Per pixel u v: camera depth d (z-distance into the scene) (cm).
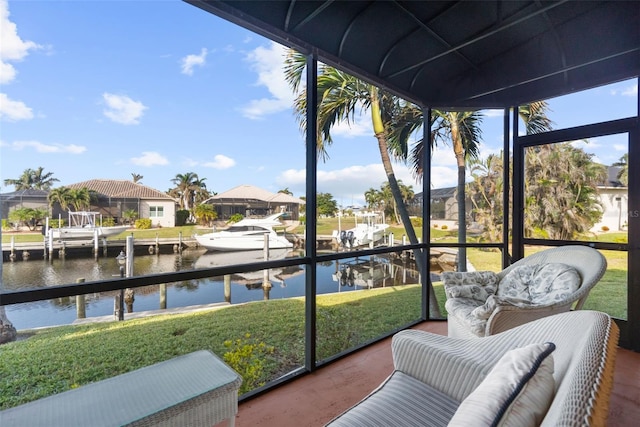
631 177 273
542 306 190
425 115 346
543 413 74
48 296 136
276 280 256
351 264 327
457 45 256
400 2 214
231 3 190
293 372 232
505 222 345
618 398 198
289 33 219
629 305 272
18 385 155
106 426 102
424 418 119
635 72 263
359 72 272
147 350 192
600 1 217
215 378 131
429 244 345
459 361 131
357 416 119
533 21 239
